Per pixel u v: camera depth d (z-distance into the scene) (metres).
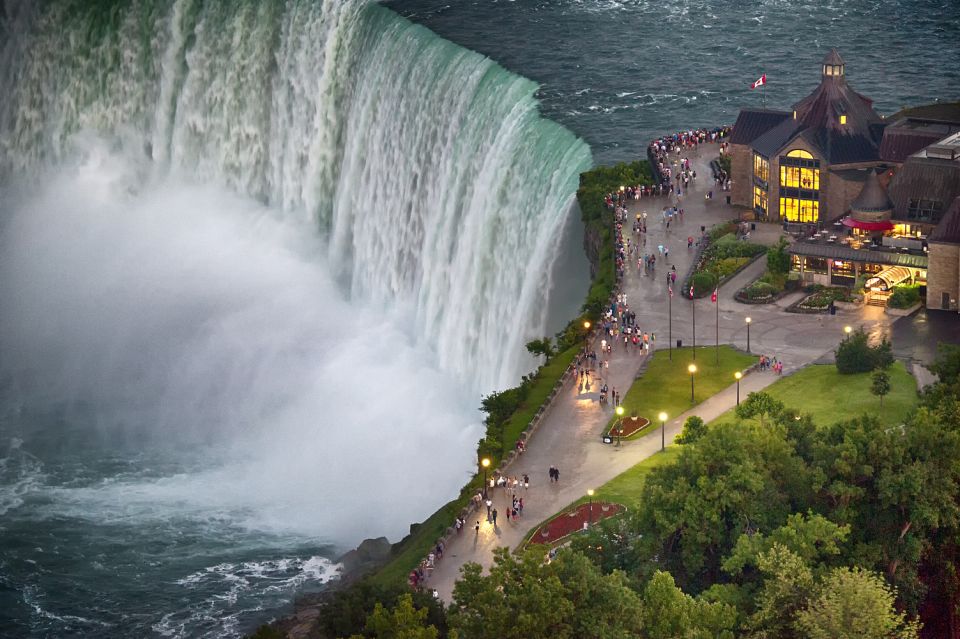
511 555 161.00
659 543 153.62
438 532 175.62
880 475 154.75
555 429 187.12
